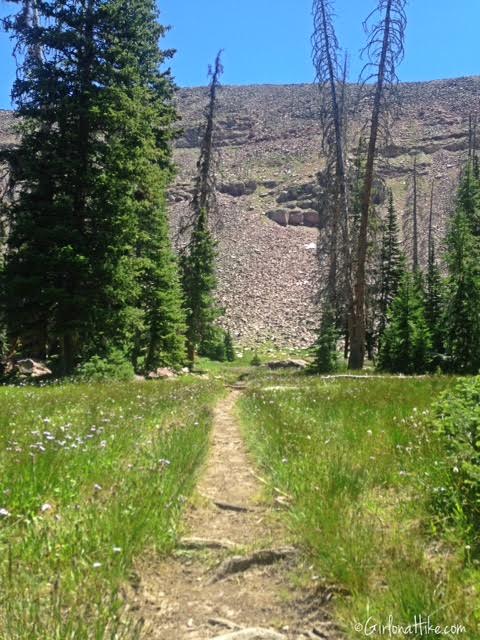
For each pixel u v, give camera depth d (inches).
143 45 1026.1
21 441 250.1
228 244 3631.9
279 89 7839.6
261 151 5841.5
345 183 1063.0
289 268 3284.9
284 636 120.6
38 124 839.1
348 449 264.2
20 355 1057.5
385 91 896.9
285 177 4972.9
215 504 212.4
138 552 156.2
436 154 4931.1
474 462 189.6
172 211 3934.5
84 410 383.2
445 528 163.0
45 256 753.6
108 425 314.3
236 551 163.3
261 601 138.3
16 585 127.0
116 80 849.5
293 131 6250.0
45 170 787.4
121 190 816.3
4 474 191.8
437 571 139.6
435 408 218.1
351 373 878.4
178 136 1210.6
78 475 210.5
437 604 119.5
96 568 138.9
